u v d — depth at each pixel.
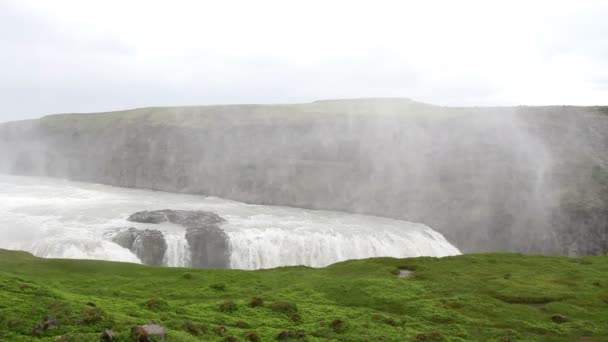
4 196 123.25
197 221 97.06
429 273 51.50
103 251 77.50
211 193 146.00
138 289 42.12
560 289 44.84
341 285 44.41
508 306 39.38
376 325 32.12
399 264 57.09
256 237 91.25
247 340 26.03
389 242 99.12
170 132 167.50
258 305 35.09
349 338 28.67
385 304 38.88
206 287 43.03
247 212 118.31
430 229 114.88
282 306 34.28
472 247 114.56
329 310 35.56
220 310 32.97
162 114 185.88
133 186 158.75
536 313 37.84
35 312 25.69
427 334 30.05
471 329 33.47
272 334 27.81
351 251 94.69
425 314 36.25
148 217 96.50
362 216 123.56
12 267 49.94
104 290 39.94
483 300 40.69
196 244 86.19
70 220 94.56
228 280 47.00
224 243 87.81
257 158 152.38
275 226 100.56
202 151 159.38
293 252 91.19
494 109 161.00
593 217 111.06
